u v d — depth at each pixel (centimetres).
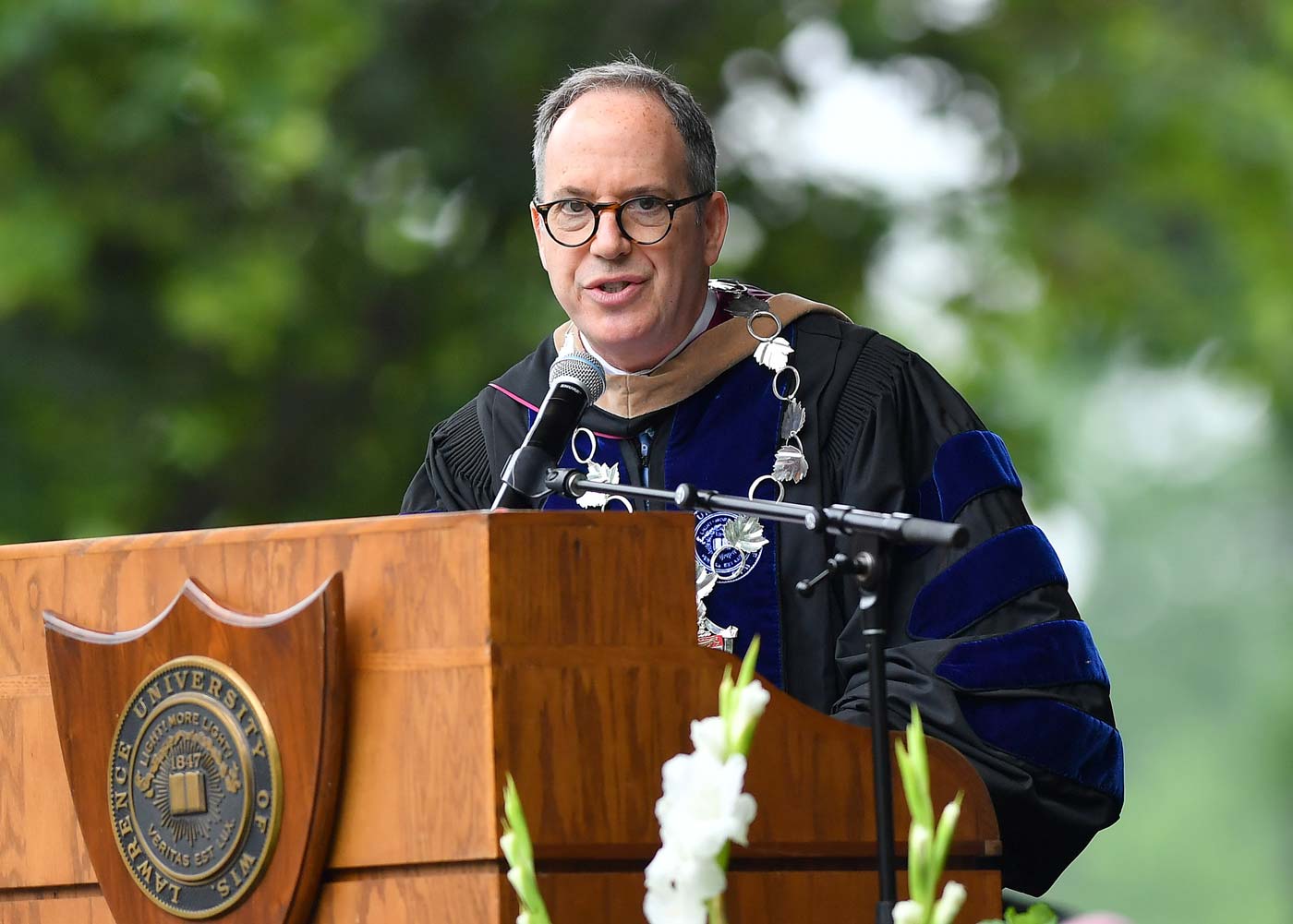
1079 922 1069
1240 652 12962
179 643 1059
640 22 3812
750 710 916
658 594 1042
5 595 1134
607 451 1479
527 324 3591
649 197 1414
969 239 4084
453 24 3716
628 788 1023
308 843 1019
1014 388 4109
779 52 3919
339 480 3656
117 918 1070
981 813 1170
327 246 3622
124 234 3522
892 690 1288
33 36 3412
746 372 1472
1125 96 4256
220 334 3450
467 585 1010
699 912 908
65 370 3525
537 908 908
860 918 1110
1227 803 12631
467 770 1001
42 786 1117
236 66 3441
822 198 3938
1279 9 4381
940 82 4156
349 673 1029
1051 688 1293
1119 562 13138
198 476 3619
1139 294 4312
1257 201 4334
